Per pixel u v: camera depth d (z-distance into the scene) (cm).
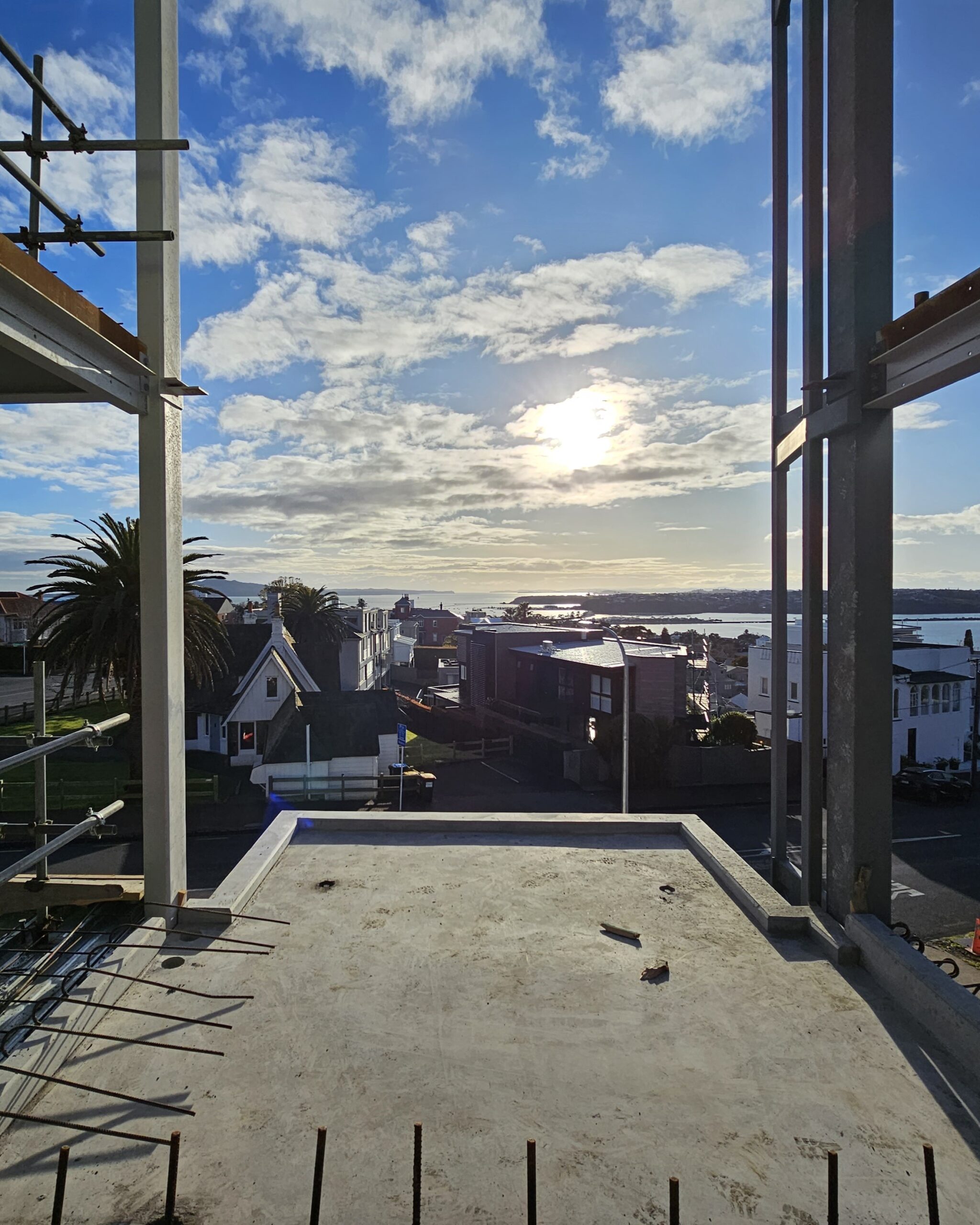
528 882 461
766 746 3228
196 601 1888
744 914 421
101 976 319
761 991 340
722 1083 275
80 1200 218
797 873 449
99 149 344
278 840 506
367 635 5084
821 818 418
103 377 330
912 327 331
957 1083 277
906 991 325
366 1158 235
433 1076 276
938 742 3359
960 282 289
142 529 379
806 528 428
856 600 382
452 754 3447
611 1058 288
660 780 2945
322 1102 261
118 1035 301
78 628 1734
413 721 4447
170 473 384
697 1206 217
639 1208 216
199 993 321
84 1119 254
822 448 424
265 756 2533
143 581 379
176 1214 213
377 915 412
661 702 3281
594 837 547
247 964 357
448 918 409
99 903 398
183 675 400
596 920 410
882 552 385
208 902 404
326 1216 212
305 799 2508
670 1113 258
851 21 380
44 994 303
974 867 2078
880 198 380
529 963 361
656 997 333
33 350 274
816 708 419
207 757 2900
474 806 2598
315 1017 313
